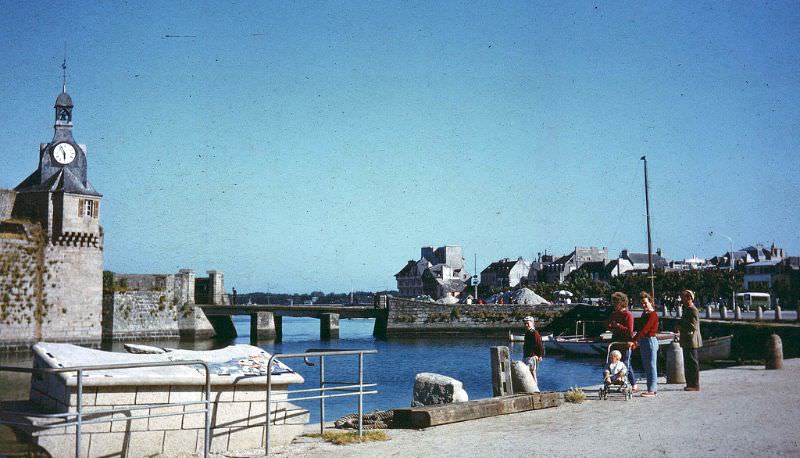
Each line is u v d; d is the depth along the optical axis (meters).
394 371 50.84
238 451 10.55
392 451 10.18
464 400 14.50
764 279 124.06
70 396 9.05
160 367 9.92
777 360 21.28
